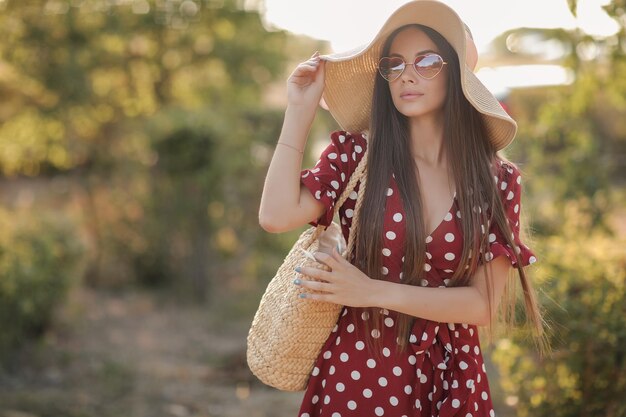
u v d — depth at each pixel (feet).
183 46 34.88
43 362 19.99
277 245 31.50
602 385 11.85
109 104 33.73
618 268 12.34
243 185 30.68
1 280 19.15
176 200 30.22
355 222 6.88
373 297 6.55
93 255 31.55
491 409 7.27
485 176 6.84
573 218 16.67
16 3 31.07
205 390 18.52
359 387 6.91
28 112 33.06
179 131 29.12
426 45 6.73
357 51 6.94
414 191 6.75
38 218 22.45
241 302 29.04
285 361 7.04
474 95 6.73
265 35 36.29
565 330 11.70
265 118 31.17
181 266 31.01
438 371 6.95
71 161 33.76
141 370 19.98
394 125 6.98
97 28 32.40
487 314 6.79
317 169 6.84
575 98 16.49
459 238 6.73
